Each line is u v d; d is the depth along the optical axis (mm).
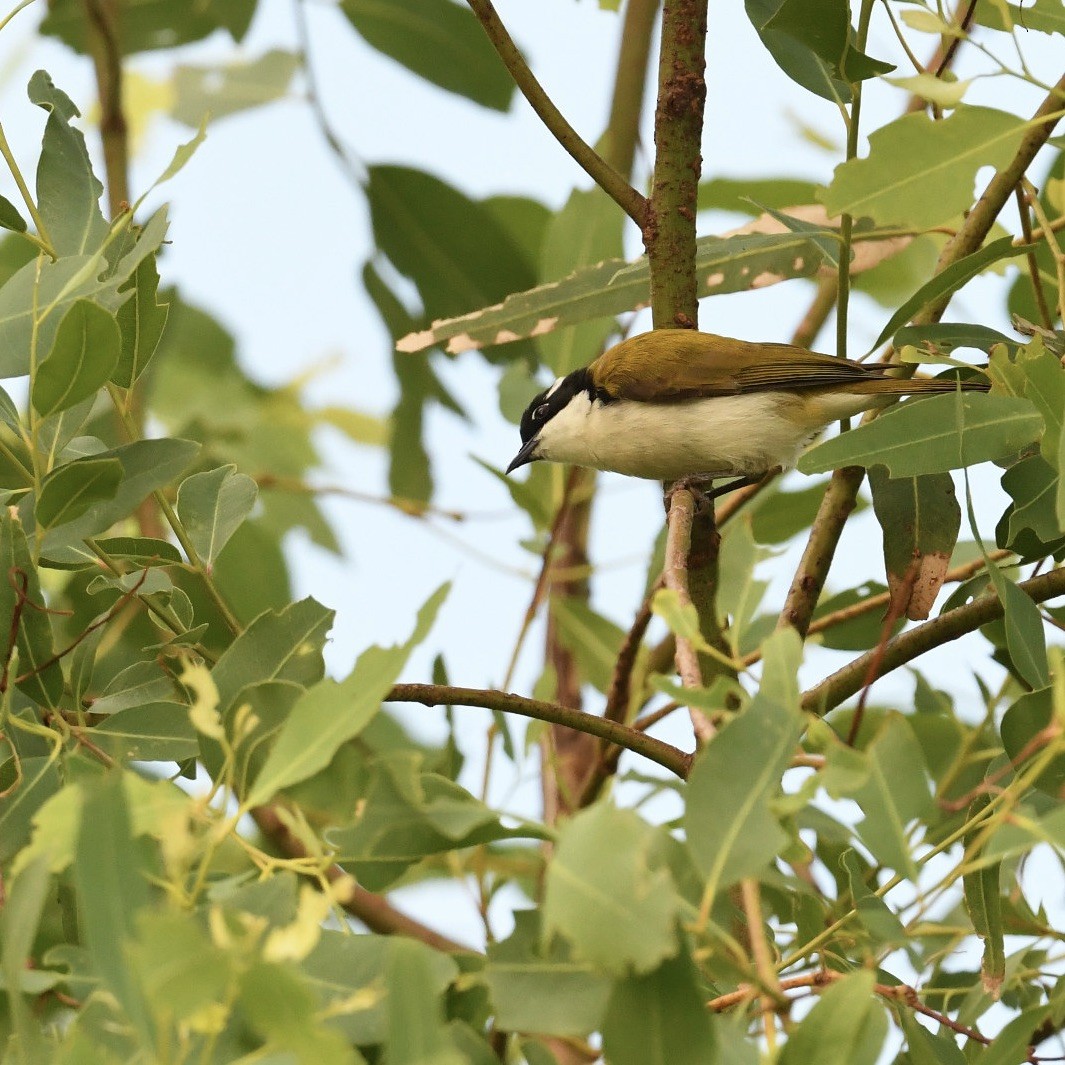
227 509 7996
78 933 6031
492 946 4750
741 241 9383
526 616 10258
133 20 14227
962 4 8008
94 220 7402
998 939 6438
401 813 4793
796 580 8812
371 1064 4891
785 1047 4477
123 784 4168
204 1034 4277
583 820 4281
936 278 7809
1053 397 6664
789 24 7266
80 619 10070
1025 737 6094
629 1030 4426
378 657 4746
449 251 13180
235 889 5012
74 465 6277
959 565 10438
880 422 6770
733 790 4586
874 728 9953
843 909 6926
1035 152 8023
